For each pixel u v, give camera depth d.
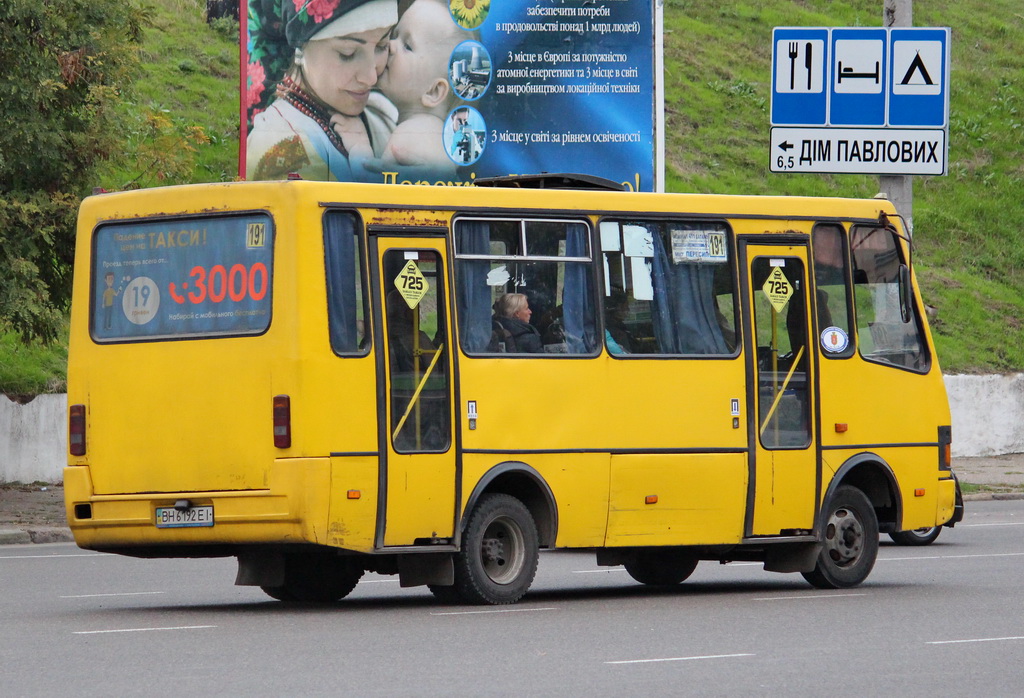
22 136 37.41
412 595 25.41
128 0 40.62
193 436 21.50
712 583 27.33
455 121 50.69
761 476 24.66
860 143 39.25
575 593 25.11
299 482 20.78
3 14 36.81
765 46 82.62
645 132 51.59
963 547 33.72
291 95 49.84
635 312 23.91
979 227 73.62
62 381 47.47
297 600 24.03
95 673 15.92
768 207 25.31
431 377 21.95
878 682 15.87
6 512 39.47
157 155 41.47
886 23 39.44
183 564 30.81
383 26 50.28
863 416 25.84
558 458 22.95
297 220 21.17
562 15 51.22
